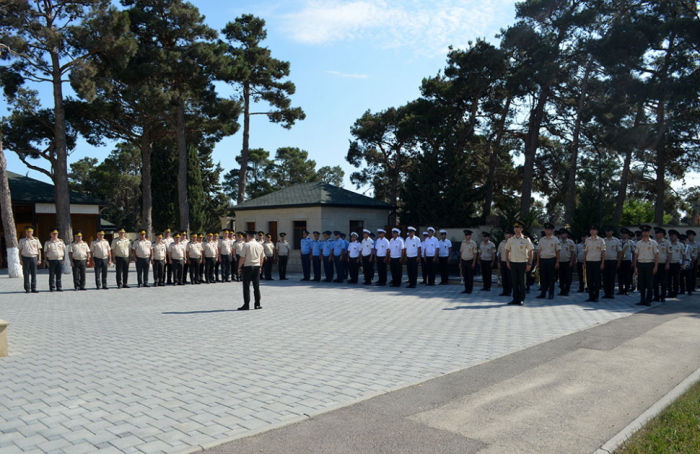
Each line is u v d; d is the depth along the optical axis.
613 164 32.56
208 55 29.98
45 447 4.33
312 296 16.02
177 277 20.44
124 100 32.66
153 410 5.27
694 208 41.62
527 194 30.30
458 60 31.08
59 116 28.06
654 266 13.13
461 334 9.20
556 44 27.33
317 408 5.25
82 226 38.56
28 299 15.90
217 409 5.27
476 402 5.37
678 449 4.07
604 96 28.19
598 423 4.77
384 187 45.38
